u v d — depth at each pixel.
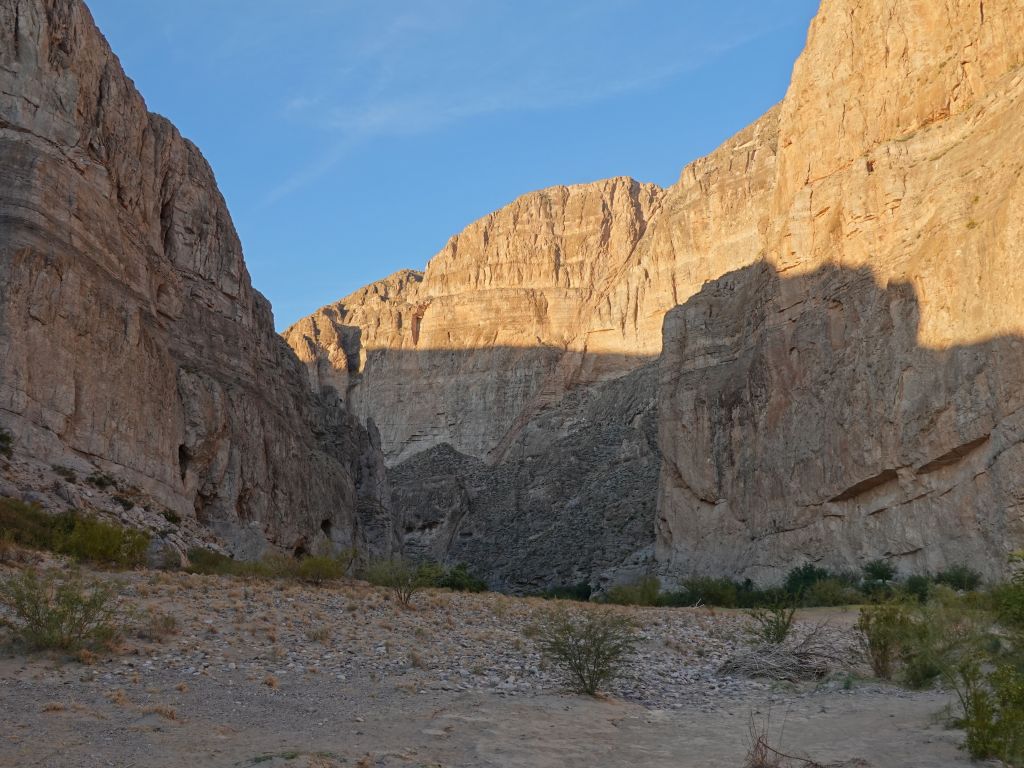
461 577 46.94
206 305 59.34
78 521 27.36
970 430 38.50
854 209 51.88
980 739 9.88
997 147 42.75
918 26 53.19
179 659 14.30
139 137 51.78
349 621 20.56
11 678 12.09
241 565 32.41
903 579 42.22
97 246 42.44
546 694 13.84
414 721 11.33
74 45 44.56
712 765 9.76
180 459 50.06
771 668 16.53
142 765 8.84
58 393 37.12
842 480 49.00
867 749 10.48
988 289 38.66
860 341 49.09
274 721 11.08
